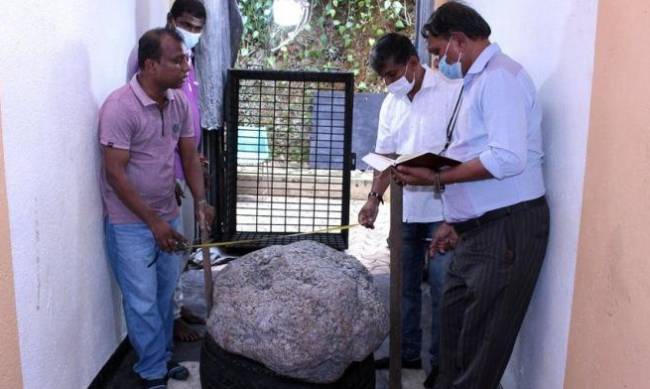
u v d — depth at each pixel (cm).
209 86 451
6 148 192
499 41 300
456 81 271
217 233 496
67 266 245
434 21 217
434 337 291
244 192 624
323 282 225
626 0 157
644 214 145
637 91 149
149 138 264
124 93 257
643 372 144
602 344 168
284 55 826
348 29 832
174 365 306
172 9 335
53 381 233
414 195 284
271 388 228
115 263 277
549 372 219
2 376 188
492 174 203
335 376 228
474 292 221
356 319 226
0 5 186
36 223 215
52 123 228
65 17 238
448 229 255
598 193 173
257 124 563
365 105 675
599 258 171
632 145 152
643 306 145
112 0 299
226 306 235
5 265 188
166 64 252
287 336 217
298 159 653
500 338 221
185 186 371
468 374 227
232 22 491
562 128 209
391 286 246
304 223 571
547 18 225
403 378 306
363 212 291
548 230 218
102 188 272
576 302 189
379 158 241
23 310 207
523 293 218
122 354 320
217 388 239
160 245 264
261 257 246
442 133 272
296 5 592
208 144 477
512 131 201
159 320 284
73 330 253
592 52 184
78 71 253
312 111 552
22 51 202
